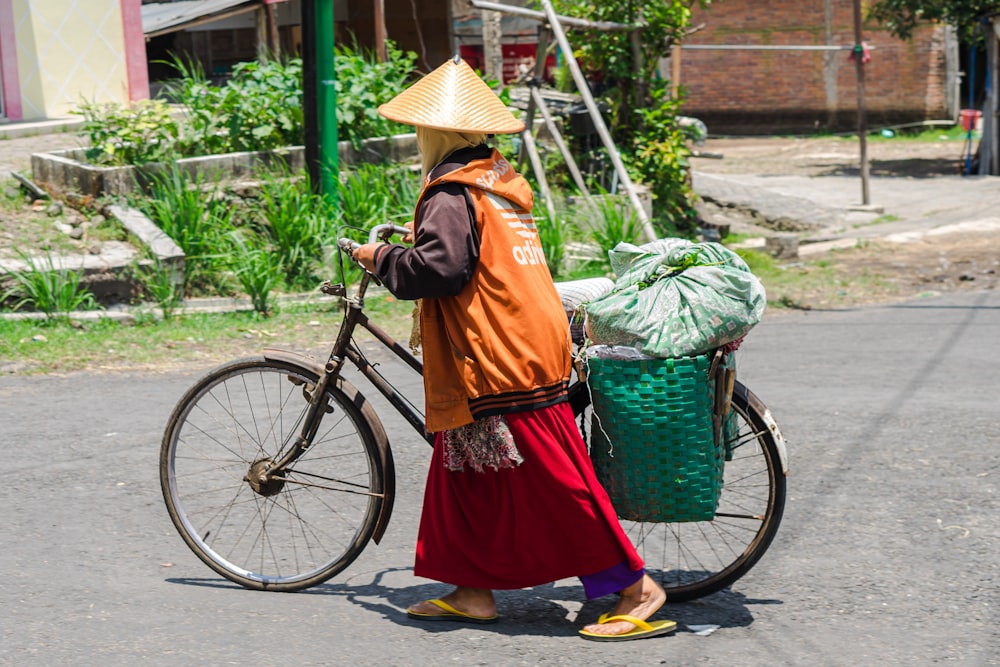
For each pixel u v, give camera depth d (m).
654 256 5.60
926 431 8.98
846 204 26.86
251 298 13.66
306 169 15.33
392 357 11.78
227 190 15.26
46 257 13.22
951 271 17.69
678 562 6.35
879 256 19.41
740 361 11.77
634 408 5.32
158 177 15.08
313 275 14.71
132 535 6.84
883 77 48.62
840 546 6.66
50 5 21.97
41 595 5.92
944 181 31.47
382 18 29.89
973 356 11.84
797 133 50.03
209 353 11.64
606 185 19.00
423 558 5.61
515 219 5.36
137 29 23.44
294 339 12.30
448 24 33.00
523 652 5.33
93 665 5.13
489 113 5.34
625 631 5.45
